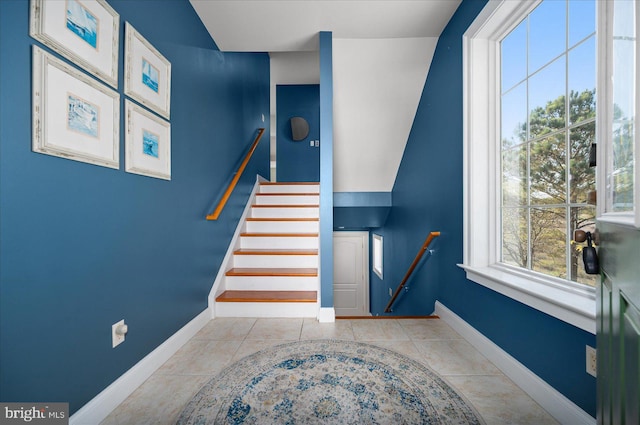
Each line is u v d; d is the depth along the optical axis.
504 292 1.54
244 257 2.91
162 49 1.73
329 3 2.06
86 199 1.17
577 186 1.24
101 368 1.25
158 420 1.23
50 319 1.02
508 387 1.44
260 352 1.81
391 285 4.14
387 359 1.71
